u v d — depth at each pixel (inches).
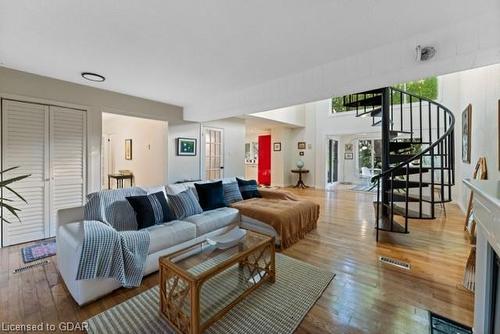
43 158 127.6
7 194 117.0
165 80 132.1
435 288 82.4
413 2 66.2
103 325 64.7
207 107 173.8
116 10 69.6
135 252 84.4
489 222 46.6
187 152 208.8
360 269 96.1
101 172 149.9
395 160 153.1
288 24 77.2
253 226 130.4
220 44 90.6
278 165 342.0
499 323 51.8
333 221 166.4
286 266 98.8
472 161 164.1
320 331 63.1
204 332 62.4
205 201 136.1
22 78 119.6
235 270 89.7
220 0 65.3
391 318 67.8
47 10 69.3
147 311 70.9
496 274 53.7
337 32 82.1
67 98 134.8
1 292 79.4
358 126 290.4
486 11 70.2
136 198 106.7
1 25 76.9
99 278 75.5
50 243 122.1
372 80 96.7
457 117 215.0
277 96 129.6
